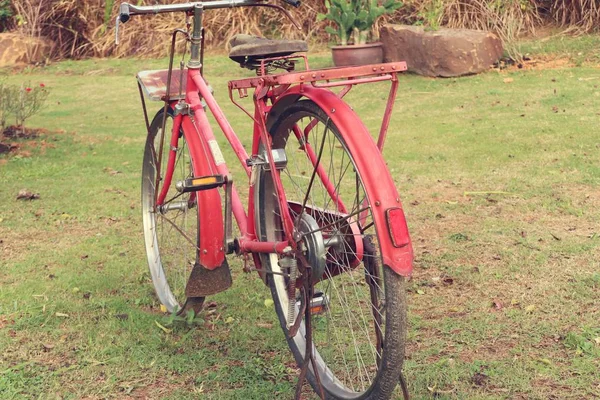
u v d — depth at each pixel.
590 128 7.62
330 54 13.66
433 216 5.36
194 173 3.47
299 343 3.23
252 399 3.07
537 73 10.86
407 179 6.39
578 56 11.48
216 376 3.26
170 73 3.58
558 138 7.34
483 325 3.62
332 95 2.78
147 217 4.23
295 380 3.22
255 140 3.26
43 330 3.75
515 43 12.64
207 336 3.66
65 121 9.93
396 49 11.98
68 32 16.30
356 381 3.12
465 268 4.36
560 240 4.70
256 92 2.97
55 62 15.58
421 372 3.22
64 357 3.49
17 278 4.49
